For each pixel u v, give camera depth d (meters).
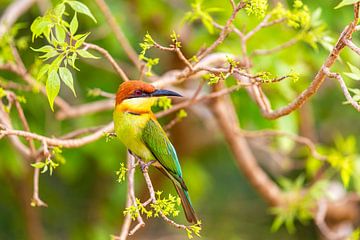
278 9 9.14
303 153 12.70
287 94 11.34
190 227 6.46
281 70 11.12
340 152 11.44
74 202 16.14
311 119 14.84
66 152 13.88
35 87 9.62
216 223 16.78
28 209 15.30
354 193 12.92
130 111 7.98
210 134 15.66
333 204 13.81
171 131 15.11
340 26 13.05
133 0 13.59
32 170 15.20
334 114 15.98
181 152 15.48
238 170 17.25
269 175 17.19
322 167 13.30
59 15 6.86
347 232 14.20
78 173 15.49
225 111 11.72
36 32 6.86
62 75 6.49
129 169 7.09
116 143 13.77
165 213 6.46
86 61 13.29
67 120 13.49
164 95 8.02
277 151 13.20
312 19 9.47
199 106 13.55
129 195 7.77
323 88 15.44
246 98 12.68
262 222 16.98
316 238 16.89
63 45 6.66
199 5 9.34
